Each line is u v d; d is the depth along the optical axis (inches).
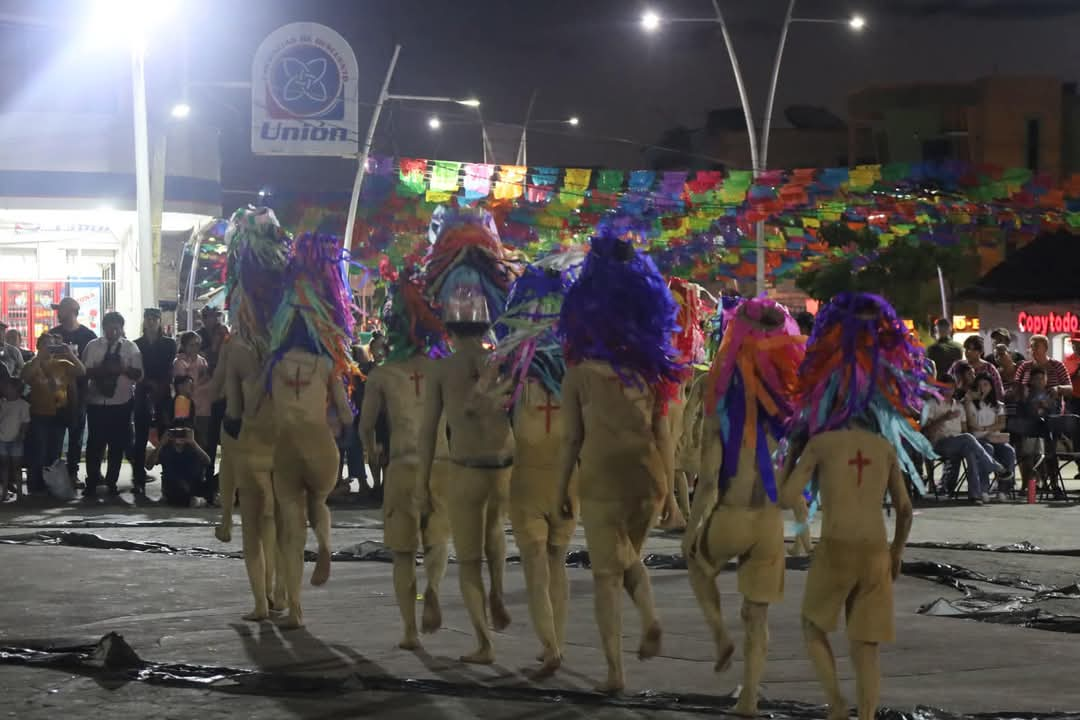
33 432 715.4
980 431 743.1
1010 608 388.8
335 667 310.5
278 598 384.5
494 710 271.6
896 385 256.4
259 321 373.4
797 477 254.4
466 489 313.7
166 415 719.1
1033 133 2081.7
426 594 330.6
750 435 275.0
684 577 450.0
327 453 361.4
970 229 919.7
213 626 360.8
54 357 714.2
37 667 310.8
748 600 271.3
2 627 358.9
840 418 254.7
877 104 2204.7
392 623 364.8
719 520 273.9
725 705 276.1
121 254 1188.5
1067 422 752.3
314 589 423.2
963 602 397.1
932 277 1487.5
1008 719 263.0
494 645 335.0
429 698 281.7
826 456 253.1
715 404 278.1
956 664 315.0
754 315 281.3
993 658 321.4
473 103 1262.3
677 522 298.8
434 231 343.3
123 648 315.0
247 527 370.6
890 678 300.8
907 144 2175.2
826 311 260.1
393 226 1024.9
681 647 331.6
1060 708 272.7
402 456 335.0
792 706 272.8
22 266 1173.1
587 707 274.2
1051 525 616.4
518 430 306.7
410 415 336.5
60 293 1125.7
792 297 1669.5
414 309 339.6
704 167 2301.9
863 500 251.0
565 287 311.6
